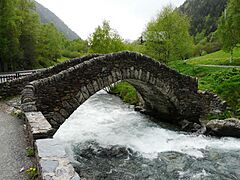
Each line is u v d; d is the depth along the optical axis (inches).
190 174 468.1
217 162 523.5
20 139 352.2
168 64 1453.0
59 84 487.5
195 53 2696.9
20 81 641.6
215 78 978.7
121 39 1551.4
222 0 4347.9
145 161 516.4
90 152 543.2
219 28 1553.9
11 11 1606.8
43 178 198.2
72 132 660.1
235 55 1831.9
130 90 1159.6
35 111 393.1
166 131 722.8
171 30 1350.9
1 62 1691.7
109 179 432.5
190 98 761.6
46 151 242.5
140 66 632.4
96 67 546.9
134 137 655.1
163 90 697.0
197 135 691.4
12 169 265.6
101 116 839.1
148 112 889.5
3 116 481.1
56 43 2474.2
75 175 203.0
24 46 1924.2
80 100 519.8
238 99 781.9
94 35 1505.9
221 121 689.6
